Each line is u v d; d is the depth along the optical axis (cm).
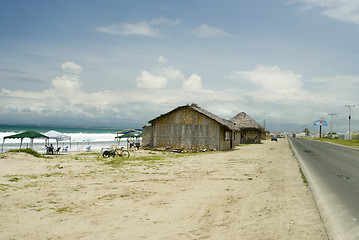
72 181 1147
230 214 671
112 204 768
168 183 1094
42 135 2753
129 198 840
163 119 3195
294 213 678
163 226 582
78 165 1720
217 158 2208
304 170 1483
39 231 550
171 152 2927
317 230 556
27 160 1902
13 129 11331
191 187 1011
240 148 3675
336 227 575
